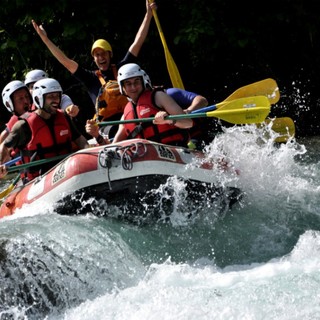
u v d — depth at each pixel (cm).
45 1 2644
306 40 2911
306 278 1216
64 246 1337
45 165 1681
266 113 1614
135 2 2795
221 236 1480
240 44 2661
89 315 1230
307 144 2450
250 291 1191
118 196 1459
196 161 1530
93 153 1484
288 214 1564
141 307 1202
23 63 2842
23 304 1291
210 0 2650
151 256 1419
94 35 2809
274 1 2723
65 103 1852
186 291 1225
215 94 3033
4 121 3114
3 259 1296
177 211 1487
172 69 2080
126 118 1664
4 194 1784
